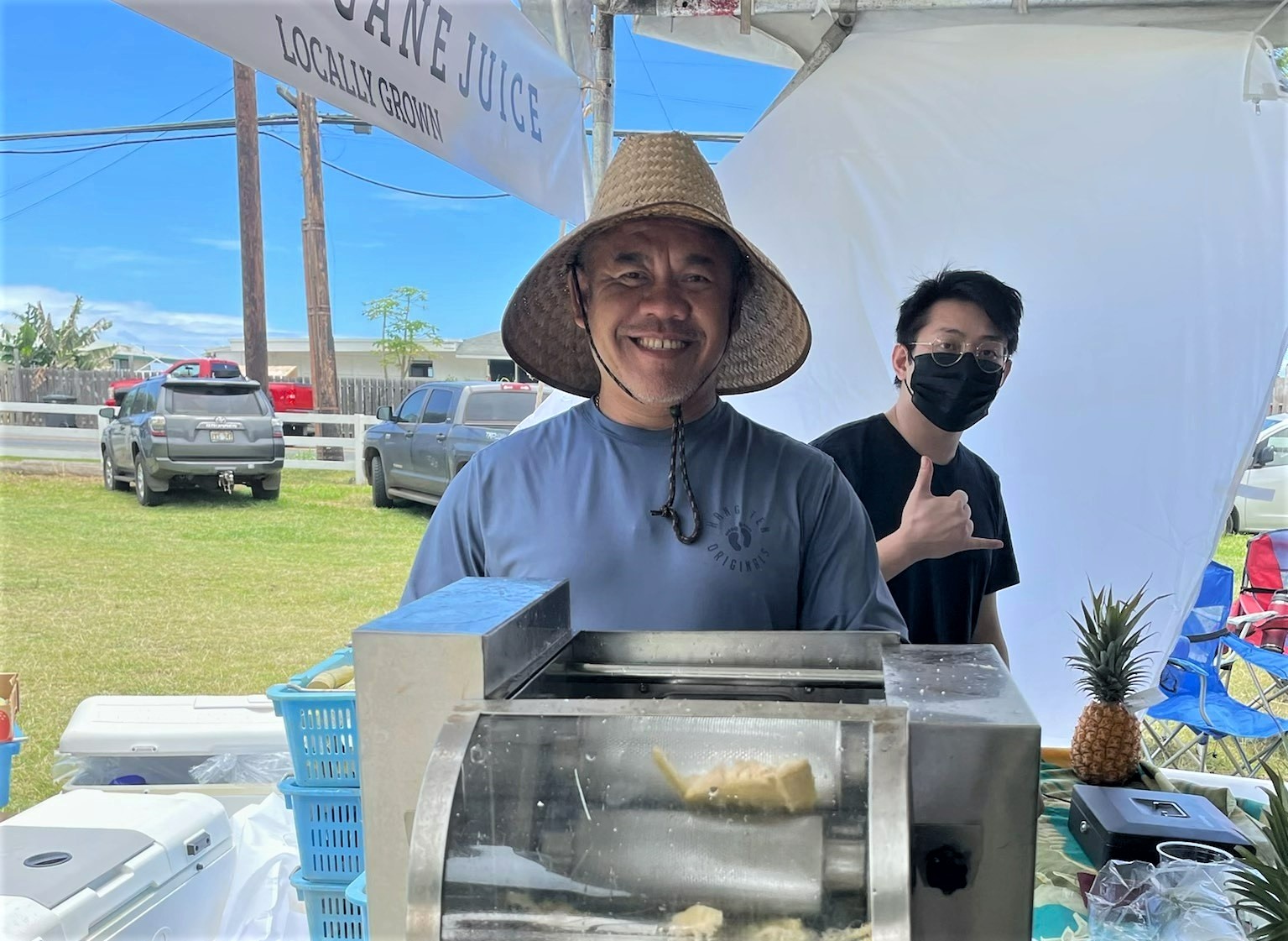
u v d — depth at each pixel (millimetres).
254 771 2145
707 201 1329
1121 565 2424
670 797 664
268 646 5473
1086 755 1833
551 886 646
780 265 2549
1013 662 2518
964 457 2430
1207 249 2293
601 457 1379
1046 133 2371
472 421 7902
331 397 10312
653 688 973
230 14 1079
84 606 6043
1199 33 2289
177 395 8336
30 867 1379
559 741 690
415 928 646
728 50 3004
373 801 776
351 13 1323
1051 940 1302
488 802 675
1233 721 2979
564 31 2227
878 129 2473
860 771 651
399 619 807
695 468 1374
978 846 675
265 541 7660
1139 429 2367
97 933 1330
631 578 1330
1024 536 2451
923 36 2449
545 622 930
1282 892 1191
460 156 1692
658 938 628
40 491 8977
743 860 637
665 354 1324
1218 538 2355
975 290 2379
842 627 1381
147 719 2176
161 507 8539
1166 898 1259
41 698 4637
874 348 2479
